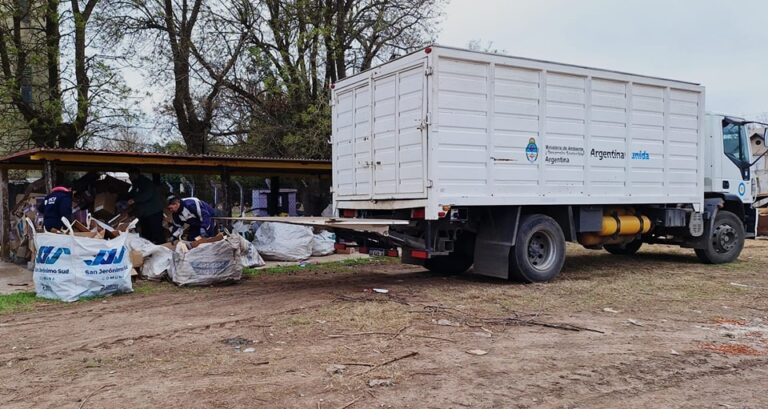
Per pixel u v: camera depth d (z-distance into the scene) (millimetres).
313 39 18797
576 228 9938
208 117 20297
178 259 9109
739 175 12297
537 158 9062
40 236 8344
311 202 20062
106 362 5176
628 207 10938
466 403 4133
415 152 8328
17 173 22438
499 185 8672
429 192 8086
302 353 5359
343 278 10094
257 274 10625
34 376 4805
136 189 11742
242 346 5645
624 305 7652
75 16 17812
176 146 21453
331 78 20000
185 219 10617
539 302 7781
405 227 8672
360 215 9766
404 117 8547
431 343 5688
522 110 8883
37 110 18094
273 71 19188
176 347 5641
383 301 7758
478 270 9391
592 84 9664
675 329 6383
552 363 5086
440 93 8117
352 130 9773
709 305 7688
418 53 8234
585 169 9602
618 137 10016
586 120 9586
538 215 9344
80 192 12305
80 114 17891
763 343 5832
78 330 6383
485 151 8539
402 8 19719
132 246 9711
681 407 4109
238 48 19391
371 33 19969
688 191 11094
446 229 8836
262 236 12609
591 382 4605
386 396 4254
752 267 11398
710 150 11844
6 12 16891
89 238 8250
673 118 10812
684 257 13172
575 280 9672
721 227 11883
